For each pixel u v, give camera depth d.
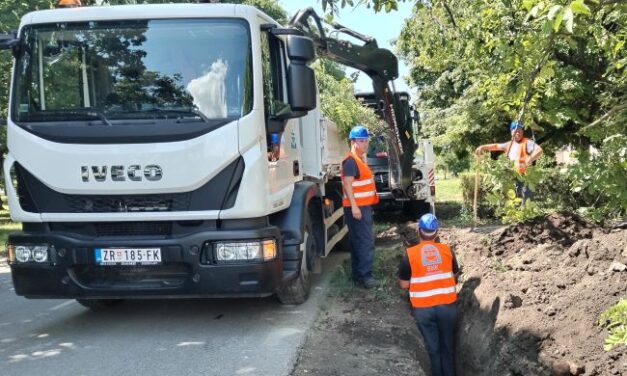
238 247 4.74
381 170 12.03
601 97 7.41
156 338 5.17
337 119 8.10
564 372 4.85
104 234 4.91
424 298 5.68
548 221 7.59
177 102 4.79
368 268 6.63
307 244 6.15
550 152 13.88
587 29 5.14
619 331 3.63
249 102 4.77
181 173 4.68
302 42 4.90
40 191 4.89
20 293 5.03
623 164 5.06
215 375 4.29
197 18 4.87
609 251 6.02
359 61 8.43
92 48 4.93
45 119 4.88
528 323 5.47
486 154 6.62
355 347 4.95
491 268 6.97
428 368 5.42
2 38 5.02
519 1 5.21
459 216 13.30
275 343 4.93
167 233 4.86
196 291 4.80
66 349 4.96
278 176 5.31
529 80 5.06
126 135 4.71
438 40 9.52
